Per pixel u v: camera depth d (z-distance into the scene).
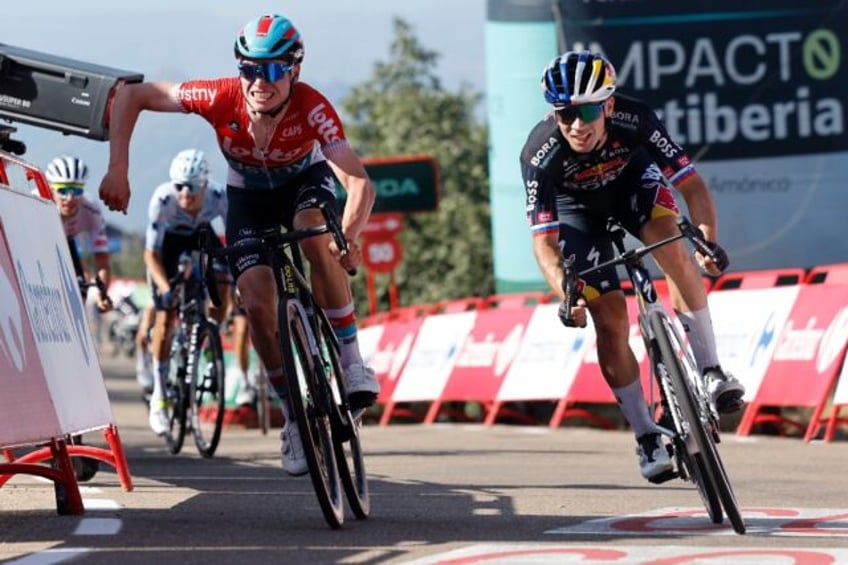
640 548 12.10
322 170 16.30
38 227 15.98
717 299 29.53
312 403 13.91
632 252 14.29
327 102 15.09
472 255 62.38
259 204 16.28
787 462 21.80
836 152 34.81
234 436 33.81
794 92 34.84
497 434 31.67
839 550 11.84
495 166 37.69
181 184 26.08
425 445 27.83
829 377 26.23
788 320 27.66
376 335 42.00
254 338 15.65
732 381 15.02
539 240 15.15
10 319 14.02
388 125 74.94
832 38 34.75
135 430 37.00
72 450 17.75
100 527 13.84
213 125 15.36
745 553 11.73
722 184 34.97
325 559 11.77
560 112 14.30
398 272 63.09
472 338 37.00
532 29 36.34
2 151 15.64
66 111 17.66
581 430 32.62
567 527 13.73
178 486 18.48
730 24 34.91
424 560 11.61
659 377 14.24
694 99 35.00
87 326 17.38
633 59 35.12
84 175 25.86
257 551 12.25
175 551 12.27
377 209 49.31
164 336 26.89
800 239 34.88
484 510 15.37
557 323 34.00
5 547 12.75
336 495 13.88
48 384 14.78
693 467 13.96
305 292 15.02
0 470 14.84
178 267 26.59
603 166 15.08
